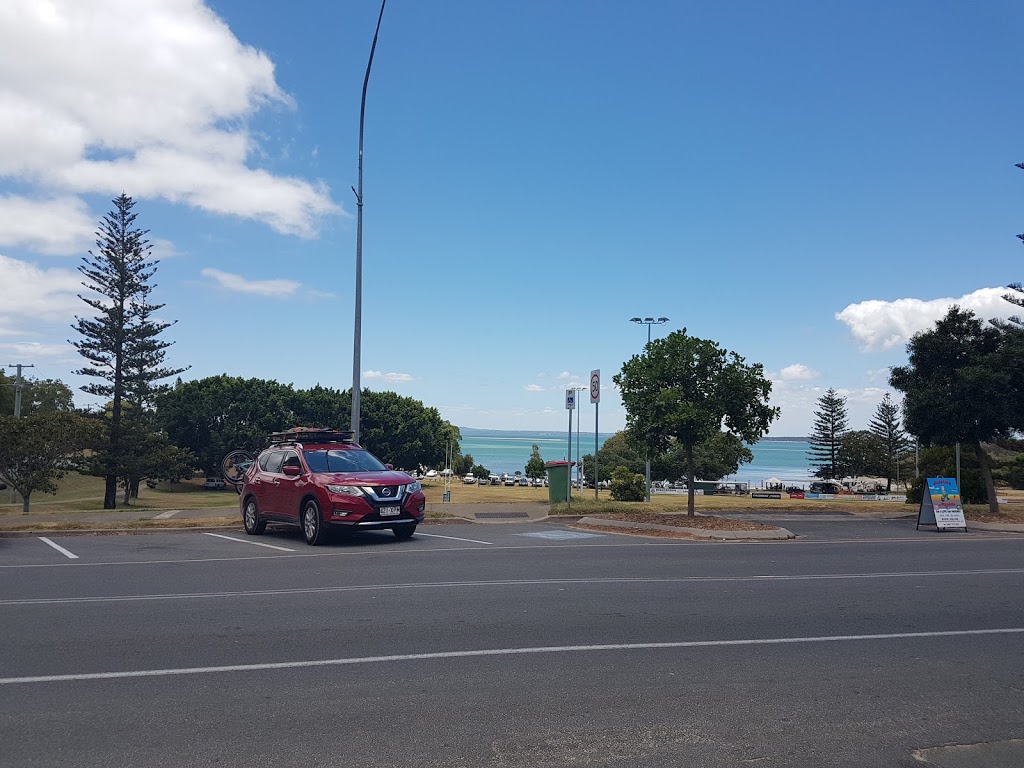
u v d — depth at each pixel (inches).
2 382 2886.3
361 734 187.3
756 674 239.0
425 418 2864.2
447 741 183.3
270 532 647.1
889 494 2576.3
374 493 548.7
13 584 386.0
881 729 195.5
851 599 357.7
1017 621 316.8
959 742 188.2
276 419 2738.7
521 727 192.5
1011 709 211.5
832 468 3454.7
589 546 557.0
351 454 604.1
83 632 285.3
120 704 207.5
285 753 176.1
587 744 182.7
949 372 868.6
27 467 1456.7
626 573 426.9
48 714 199.9
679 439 717.3
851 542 616.1
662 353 713.0
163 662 246.7
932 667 249.4
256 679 229.1
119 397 2009.1
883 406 3560.5
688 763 173.3
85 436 1540.4
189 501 1984.5
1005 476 2400.3
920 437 880.9
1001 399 817.5
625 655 258.1
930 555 526.3
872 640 283.0
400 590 368.2
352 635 281.3
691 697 216.7
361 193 740.0
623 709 206.2
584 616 315.6
